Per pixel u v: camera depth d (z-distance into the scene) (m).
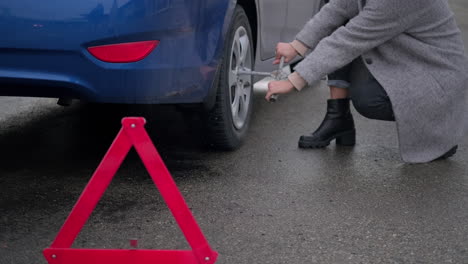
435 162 3.79
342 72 3.91
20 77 2.95
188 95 3.26
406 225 2.89
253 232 2.78
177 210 2.13
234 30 3.71
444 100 3.56
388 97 3.60
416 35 3.52
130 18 2.94
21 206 3.01
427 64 3.56
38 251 2.57
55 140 4.10
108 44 2.95
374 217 2.96
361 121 4.73
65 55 2.93
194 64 3.24
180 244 2.66
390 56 3.55
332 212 3.01
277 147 4.02
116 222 2.85
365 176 3.52
